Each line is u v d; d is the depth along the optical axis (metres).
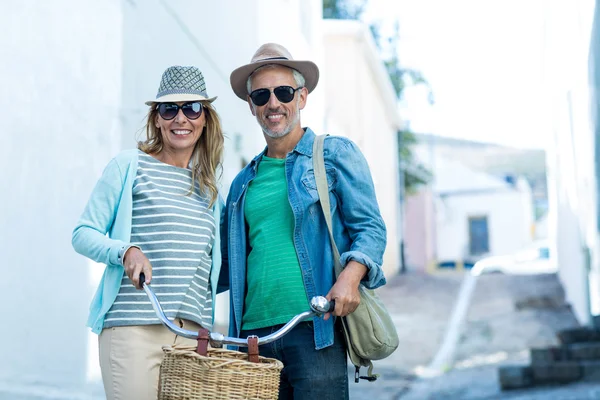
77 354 5.19
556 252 21.34
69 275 5.11
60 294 4.95
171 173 3.39
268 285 3.37
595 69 11.09
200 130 3.46
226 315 8.90
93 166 5.59
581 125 13.00
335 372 3.32
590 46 11.44
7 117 4.32
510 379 10.46
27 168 4.55
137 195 3.30
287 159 3.52
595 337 11.62
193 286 3.32
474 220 43.03
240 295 3.46
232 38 9.66
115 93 6.04
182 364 2.65
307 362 3.29
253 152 10.52
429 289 21.62
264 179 3.54
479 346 13.79
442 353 13.49
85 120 5.45
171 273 3.24
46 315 4.73
